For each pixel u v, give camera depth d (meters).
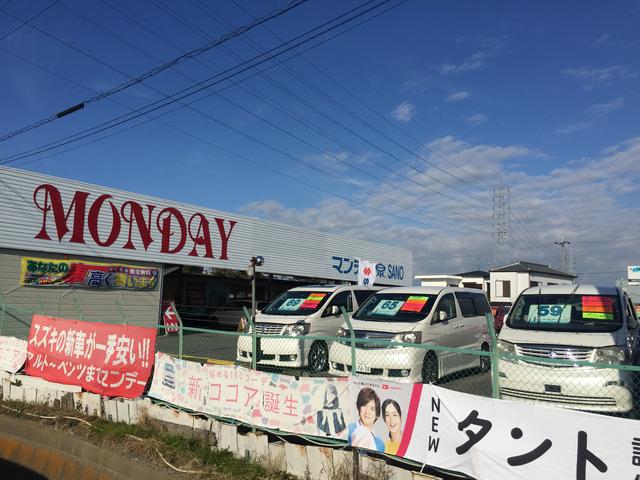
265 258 23.81
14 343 9.82
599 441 4.05
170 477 5.70
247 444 6.05
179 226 20.14
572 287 8.52
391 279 32.53
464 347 9.93
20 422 7.78
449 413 4.83
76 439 6.98
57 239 16.48
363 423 5.40
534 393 6.74
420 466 5.11
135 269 18.66
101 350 8.36
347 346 8.80
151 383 7.80
